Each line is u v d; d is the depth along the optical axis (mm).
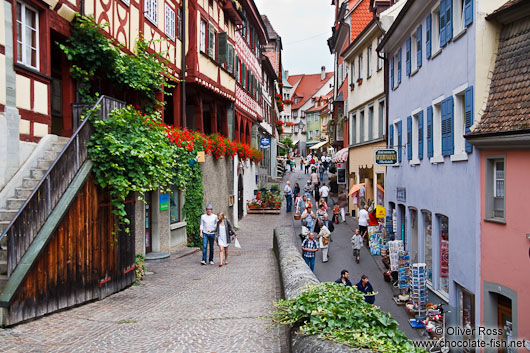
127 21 13172
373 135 23391
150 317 7625
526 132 8461
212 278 11594
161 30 15781
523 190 8844
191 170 16766
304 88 106875
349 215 28906
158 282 11008
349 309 4523
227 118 24391
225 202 22188
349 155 29703
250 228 24078
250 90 31203
